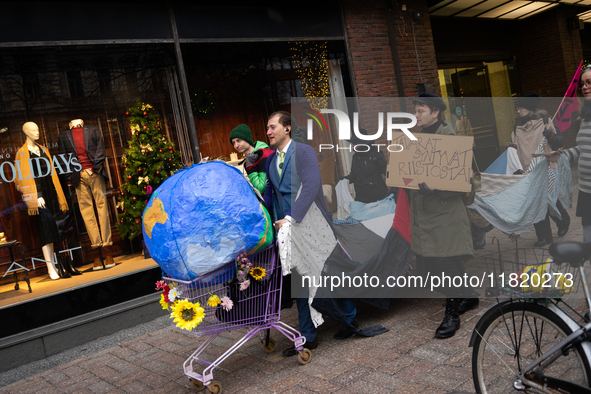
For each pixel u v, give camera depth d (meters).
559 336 2.10
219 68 6.01
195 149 5.59
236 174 2.96
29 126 4.64
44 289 4.56
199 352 3.21
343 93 7.07
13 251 4.49
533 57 12.09
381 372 3.04
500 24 11.99
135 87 5.27
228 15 5.96
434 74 8.12
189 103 5.58
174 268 2.74
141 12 5.28
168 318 4.92
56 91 4.80
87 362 4.05
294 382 3.08
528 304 2.22
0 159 4.48
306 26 6.70
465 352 3.13
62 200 4.80
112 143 5.12
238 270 2.88
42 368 4.08
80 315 4.59
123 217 5.15
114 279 4.81
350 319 3.66
